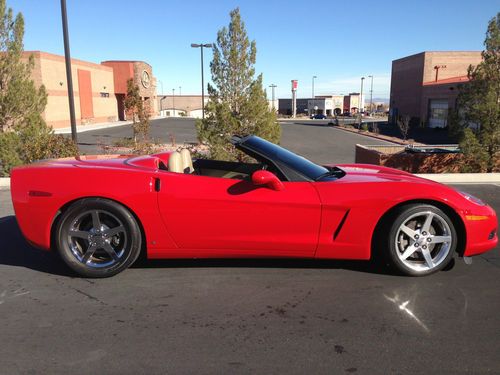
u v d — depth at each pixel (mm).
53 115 37219
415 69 49156
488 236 3664
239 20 10242
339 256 3650
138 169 3697
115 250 3707
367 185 3607
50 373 2357
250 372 2367
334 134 36062
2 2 9820
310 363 2449
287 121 69375
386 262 3703
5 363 2445
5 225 5387
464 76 42938
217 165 4891
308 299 3275
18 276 3742
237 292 3402
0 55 10000
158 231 3588
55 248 3723
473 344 2639
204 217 3561
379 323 2906
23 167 3734
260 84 10406
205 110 10180
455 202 3572
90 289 3469
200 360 2479
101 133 32281
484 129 10305
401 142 28938
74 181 3559
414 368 2400
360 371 2375
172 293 3389
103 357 2508
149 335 2754
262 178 3426
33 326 2869
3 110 9914
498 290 3434
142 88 55750
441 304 3186
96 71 47656
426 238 3613
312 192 3576
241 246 3623
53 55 37000
